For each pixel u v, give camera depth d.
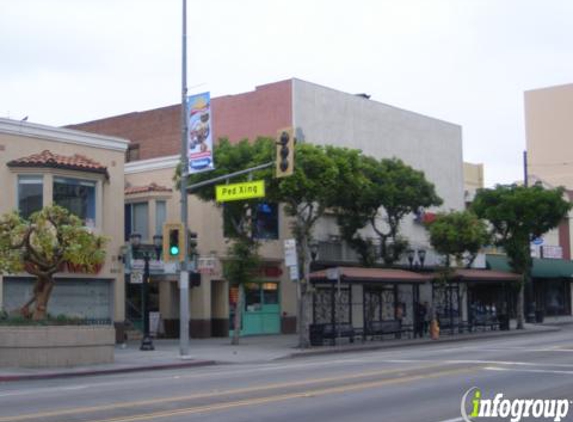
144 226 37.94
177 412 13.84
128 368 24.20
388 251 42.03
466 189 57.62
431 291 45.22
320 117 42.12
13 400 16.14
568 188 73.62
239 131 42.91
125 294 36.94
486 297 53.12
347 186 32.19
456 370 21.06
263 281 39.56
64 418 13.27
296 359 28.48
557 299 63.19
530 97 79.06
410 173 39.38
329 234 41.97
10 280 29.88
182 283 27.50
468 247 41.38
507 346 31.78
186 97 27.72
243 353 29.88
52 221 24.58
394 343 35.41
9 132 30.08
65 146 31.84
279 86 41.38
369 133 45.19
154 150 48.81
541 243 56.28
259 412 13.79
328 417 13.17
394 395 15.97
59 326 24.42
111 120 51.41
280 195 31.09
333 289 35.75
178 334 38.31
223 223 35.81
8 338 24.06
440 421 12.69
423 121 49.59
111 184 33.22
